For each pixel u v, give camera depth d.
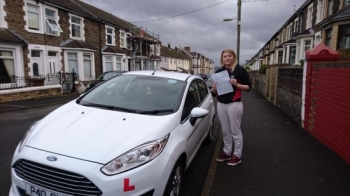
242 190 2.97
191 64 60.53
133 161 2.05
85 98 3.31
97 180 1.92
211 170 3.49
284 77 8.43
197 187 3.11
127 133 2.28
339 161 3.82
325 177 3.30
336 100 4.09
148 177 2.08
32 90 10.99
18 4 12.44
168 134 2.44
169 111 2.84
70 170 1.94
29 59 13.02
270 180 3.22
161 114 2.75
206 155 4.20
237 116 3.47
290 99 7.39
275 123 6.43
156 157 2.18
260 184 3.12
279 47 28.34
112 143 2.13
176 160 2.40
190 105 3.31
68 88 14.18
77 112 2.79
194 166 3.75
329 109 4.38
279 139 4.95
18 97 10.30
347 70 3.70
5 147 4.33
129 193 2.00
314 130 5.16
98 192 1.93
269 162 3.79
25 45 12.52
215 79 3.49
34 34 13.44
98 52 19.48
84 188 1.94
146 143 2.19
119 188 1.96
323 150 4.30
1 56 11.56
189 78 3.77
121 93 3.30
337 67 4.05
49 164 1.99
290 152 4.21
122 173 1.99
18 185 2.14
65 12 15.89
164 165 2.22
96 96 3.32
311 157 3.98
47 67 14.34
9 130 5.50
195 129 3.24
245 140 4.89
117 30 22.55
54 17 15.10
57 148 2.09
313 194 2.89
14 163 2.20
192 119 3.09
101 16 21.05
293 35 23.25
